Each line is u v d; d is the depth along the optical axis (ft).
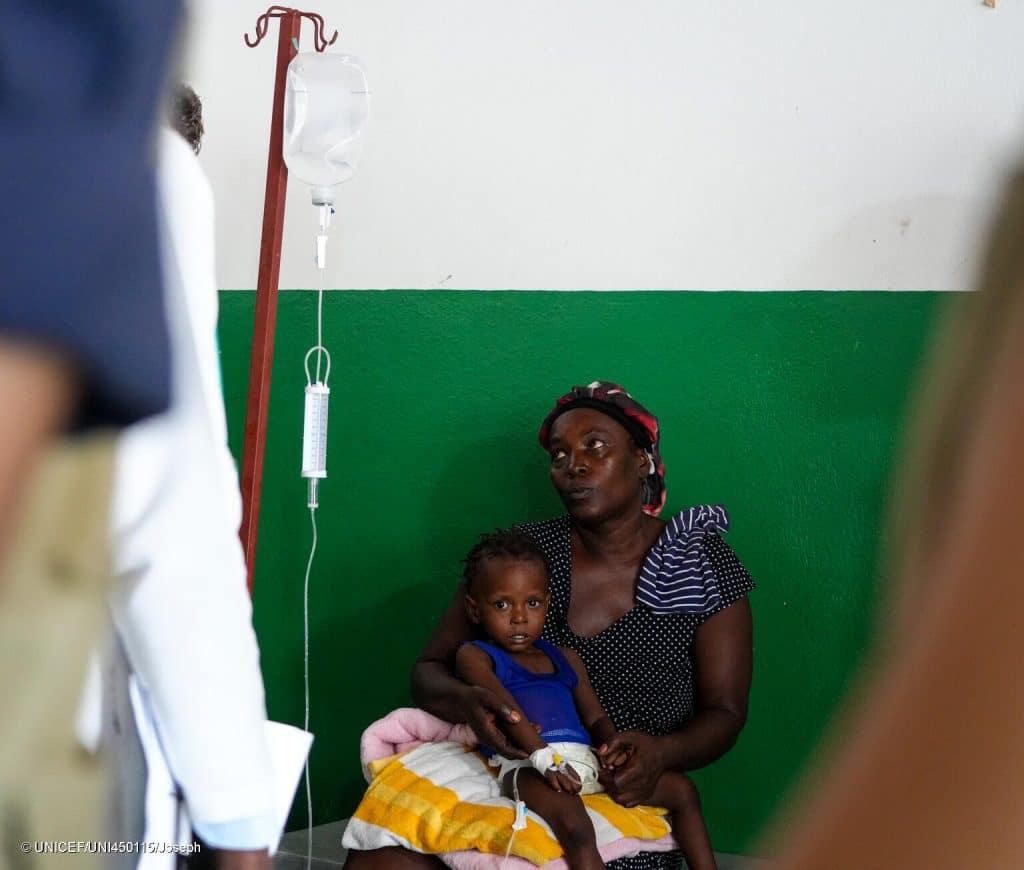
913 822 0.85
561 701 8.38
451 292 10.76
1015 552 0.84
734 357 9.94
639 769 7.86
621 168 10.28
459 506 10.75
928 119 9.41
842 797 0.92
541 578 8.63
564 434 8.83
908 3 9.45
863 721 0.94
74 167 1.14
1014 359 0.88
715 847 9.95
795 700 9.77
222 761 3.03
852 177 9.62
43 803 2.18
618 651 8.73
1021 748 0.82
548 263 10.50
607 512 8.75
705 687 8.71
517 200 10.59
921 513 0.95
